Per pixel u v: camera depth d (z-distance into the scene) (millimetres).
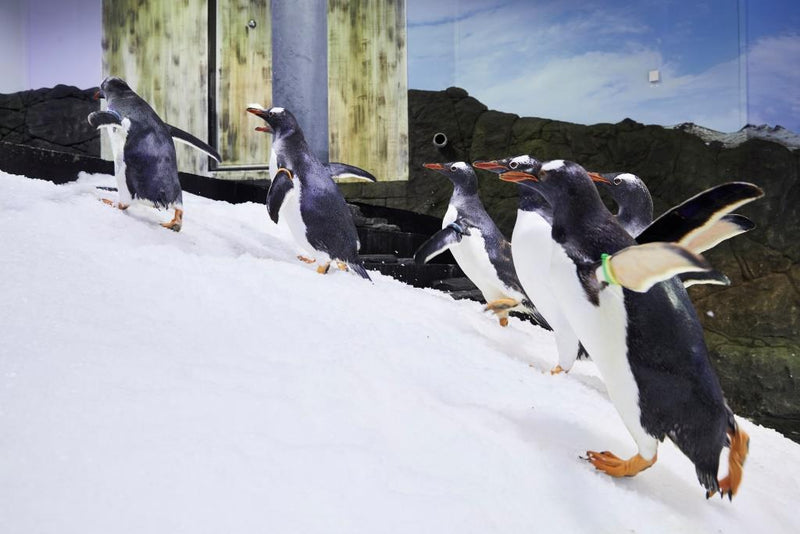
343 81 11211
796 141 11406
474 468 2340
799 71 11383
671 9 11820
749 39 11625
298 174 4863
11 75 13062
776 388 10352
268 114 4996
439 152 12188
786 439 4332
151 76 10938
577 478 2496
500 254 4871
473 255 4883
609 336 2551
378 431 2406
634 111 12039
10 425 1979
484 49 12375
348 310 3947
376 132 11195
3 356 2406
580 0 12047
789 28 11523
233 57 10867
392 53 11102
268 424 2258
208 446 2033
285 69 7594
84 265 3623
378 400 2699
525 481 2369
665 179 11797
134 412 2152
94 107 12852
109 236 4430
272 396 2475
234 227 5977
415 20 12469
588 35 12070
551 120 12211
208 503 1793
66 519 1646
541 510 2232
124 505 1729
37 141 12914
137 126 4844
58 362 2414
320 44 7648
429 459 2309
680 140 11781
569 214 2705
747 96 11578
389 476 2107
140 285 3529
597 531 2227
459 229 4855
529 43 12242
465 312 5051
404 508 1966
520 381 3514
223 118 10891
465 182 5062
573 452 2730
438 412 2730
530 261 3916
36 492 1721
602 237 2646
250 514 1787
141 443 1987
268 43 10867
